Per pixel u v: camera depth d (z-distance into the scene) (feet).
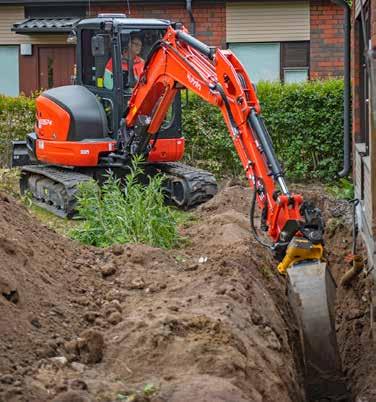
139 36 55.01
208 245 38.32
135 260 33.06
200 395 20.98
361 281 37.19
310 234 29.58
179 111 55.67
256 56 82.58
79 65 56.80
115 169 55.06
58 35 84.79
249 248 36.27
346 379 31.60
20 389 19.86
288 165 68.18
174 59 46.37
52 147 55.42
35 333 23.41
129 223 38.55
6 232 28.81
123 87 54.54
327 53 81.35
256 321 28.40
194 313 26.08
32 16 85.20
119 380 22.02
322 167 68.03
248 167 33.32
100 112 54.85
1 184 55.67
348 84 47.57
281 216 30.73
